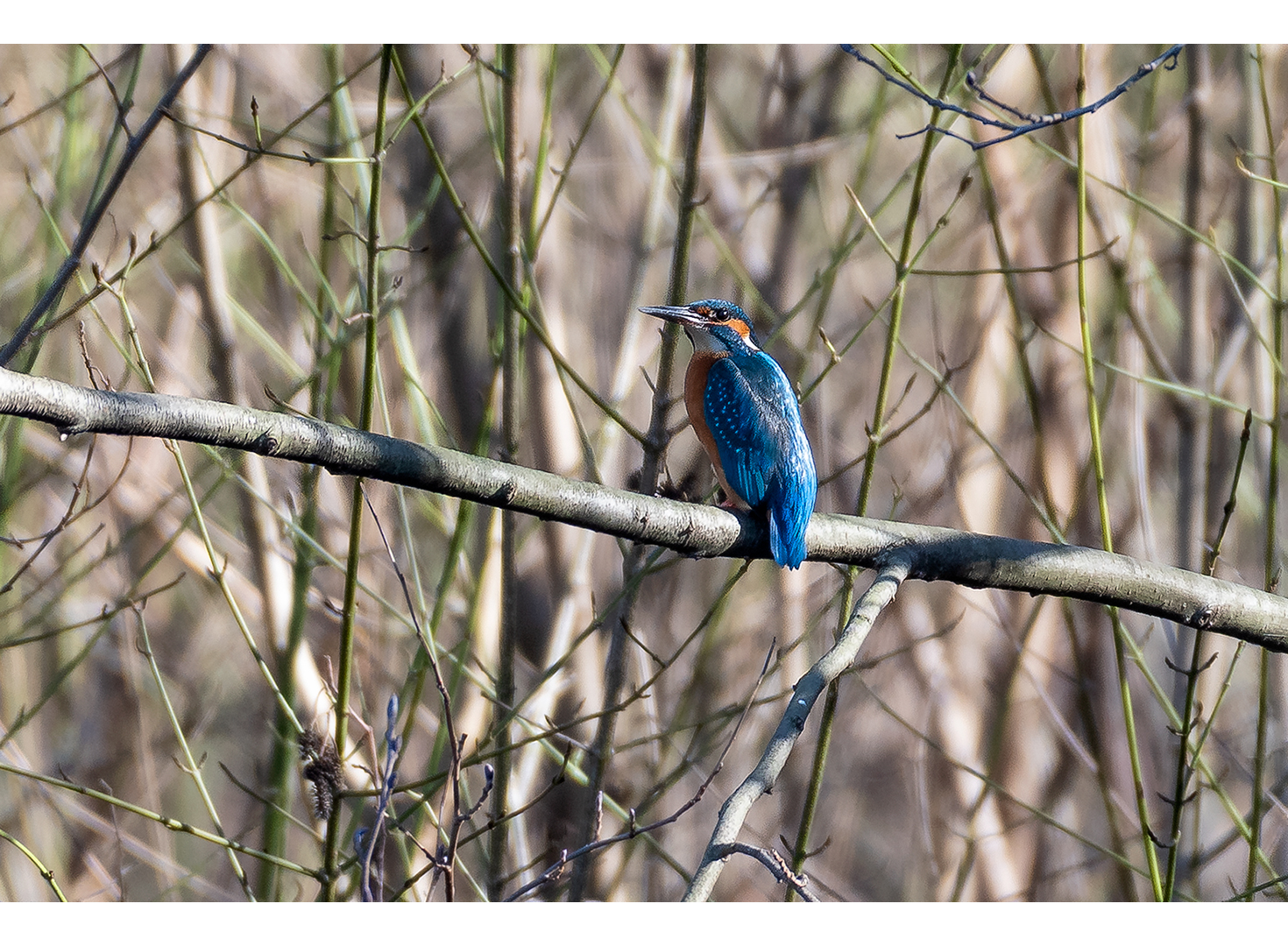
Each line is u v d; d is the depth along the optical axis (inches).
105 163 353.1
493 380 397.1
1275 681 489.1
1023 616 591.2
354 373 471.2
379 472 237.3
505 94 375.9
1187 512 503.8
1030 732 596.1
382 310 397.4
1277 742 483.2
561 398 514.9
